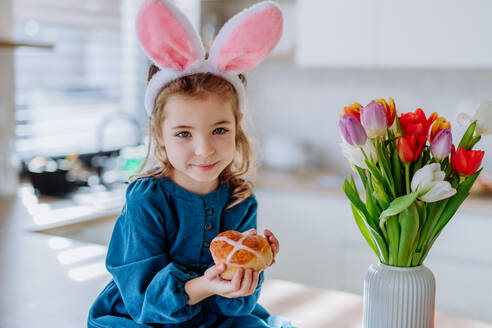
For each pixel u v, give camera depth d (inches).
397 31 99.5
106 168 108.0
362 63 103.8
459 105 108.5
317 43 108.3
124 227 38.3
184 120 34.5
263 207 108.1
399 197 33.3
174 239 38.4
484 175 97.7
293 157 118.3
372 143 34.3
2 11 89.4
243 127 41.9
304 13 109.0
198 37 35.4
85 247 63.7
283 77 127.7
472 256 89.4
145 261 36.3
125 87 121.7
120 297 39.9
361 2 102.2
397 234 34.7
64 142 110.3
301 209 103.4
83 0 110.5
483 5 91.2
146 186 37.9
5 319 43.3
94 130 115.5
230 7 125.9
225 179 40.7
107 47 117.0
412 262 35.4
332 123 122.5
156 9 32.6
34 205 86.5
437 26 95.7
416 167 34.8
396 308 34.5
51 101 108.2
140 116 124.3
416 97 113.0
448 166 35.4
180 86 34.7
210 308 39.2
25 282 52.0
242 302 38.0
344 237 98.9
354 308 45.1
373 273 35.7
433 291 35.1
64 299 47.9
